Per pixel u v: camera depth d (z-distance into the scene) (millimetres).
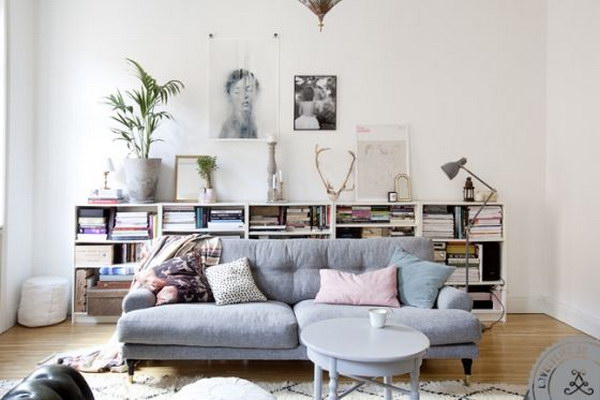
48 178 4484
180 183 4562
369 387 2967
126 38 4531
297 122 4625
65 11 4477
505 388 2959
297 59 4613
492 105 4699
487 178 4707
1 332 3947
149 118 4305
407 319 2973
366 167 4645
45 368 1746
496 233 4477
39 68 4461
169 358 2953
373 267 3627
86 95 4508
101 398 2775
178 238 3744
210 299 3373
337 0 2744
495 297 4535
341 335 2436
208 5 4566
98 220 4262
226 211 4363
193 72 4574
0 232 3939
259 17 4586
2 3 3953
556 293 4551
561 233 4480
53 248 4492
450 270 3373
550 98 4660
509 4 4680
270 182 4492
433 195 4691
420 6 4648
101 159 4527
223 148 4621
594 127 4023
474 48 4680
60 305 4223
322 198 4660
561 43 4477
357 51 4637
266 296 3520
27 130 4352
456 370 3246
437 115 4680
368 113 4656
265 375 3137
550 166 4660
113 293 4164
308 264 3613
